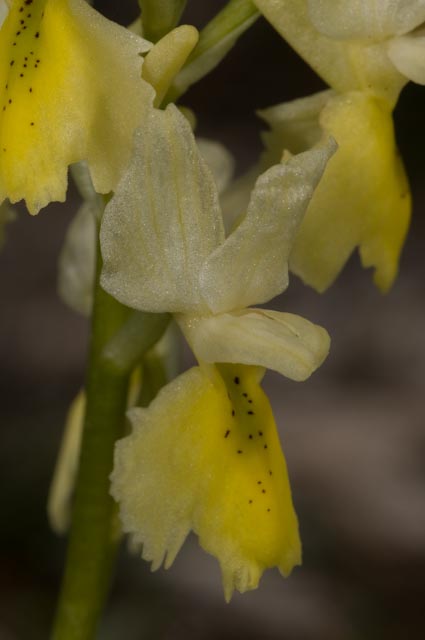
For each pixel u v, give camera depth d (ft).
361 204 0.46
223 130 1.36
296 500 0.91
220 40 0.44
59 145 0.41
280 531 0.43
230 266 0.43
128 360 0.46
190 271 0.43
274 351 0.42
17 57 0.42
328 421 1.02
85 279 0.53
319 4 0.45
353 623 0.83
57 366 1.04
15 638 0.79
